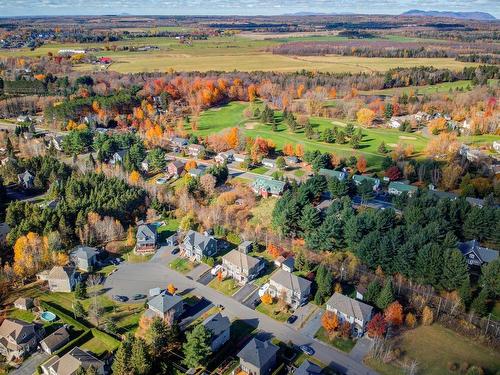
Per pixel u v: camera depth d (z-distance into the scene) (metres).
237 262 125.25
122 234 146.75
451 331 105.44
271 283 117.88
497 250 134.50
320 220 142.38
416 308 111.12
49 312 110.56
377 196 174.12
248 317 110.50
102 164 199.88
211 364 96.06
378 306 110.06
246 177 194.75
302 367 90.38
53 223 138.38
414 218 139.12
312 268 128.50
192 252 135.62
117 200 153.12
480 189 167.25
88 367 88.75
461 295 110.75
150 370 91.19
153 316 107.19
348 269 124.69
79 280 122.75
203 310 112.81
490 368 94.75
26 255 124.31
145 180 192.50
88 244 139.25
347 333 103.25
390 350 98.12
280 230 144.12
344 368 94.88
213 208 157.62
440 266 116.00
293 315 110.94
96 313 108.50
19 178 186.25
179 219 158.62
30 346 99.75
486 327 104.19
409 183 184.12
